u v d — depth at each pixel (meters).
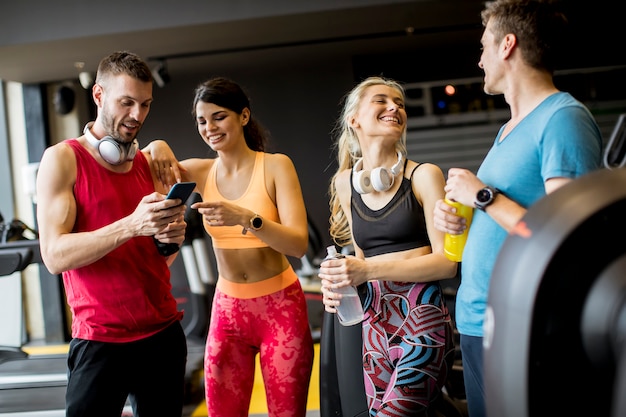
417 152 8.32
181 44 6.35
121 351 2.16
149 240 2.22
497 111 8.23
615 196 0.95
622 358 0.88
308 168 8.38
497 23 1.74
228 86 2.51
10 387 4.41
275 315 2.55
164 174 2.43
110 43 5.98
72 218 2.11
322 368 2.45
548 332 0.98
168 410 2.29
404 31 6.69
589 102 7.98
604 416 0.96
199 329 5.63
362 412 2.26
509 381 1.00
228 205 2.31
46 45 5.79
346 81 8.27
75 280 2.15
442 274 2.08
